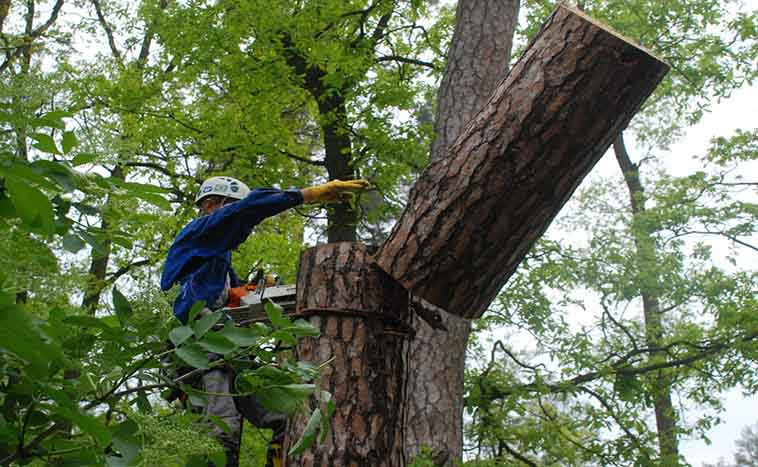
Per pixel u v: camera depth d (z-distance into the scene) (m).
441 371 8.45
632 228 17.05
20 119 1.82
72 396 1.82
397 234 3.56
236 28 11.70
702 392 14.05
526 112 3.30
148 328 1.98
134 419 1.88
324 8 11.64
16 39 7.68
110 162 1.93
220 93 13.06
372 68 12.99
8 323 1.33
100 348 1.94
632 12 14.80
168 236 10.54
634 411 13.43
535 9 14.53
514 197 3.35
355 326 3.58
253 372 2.18
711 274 15.76
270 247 11.68
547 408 14.13
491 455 12.77
